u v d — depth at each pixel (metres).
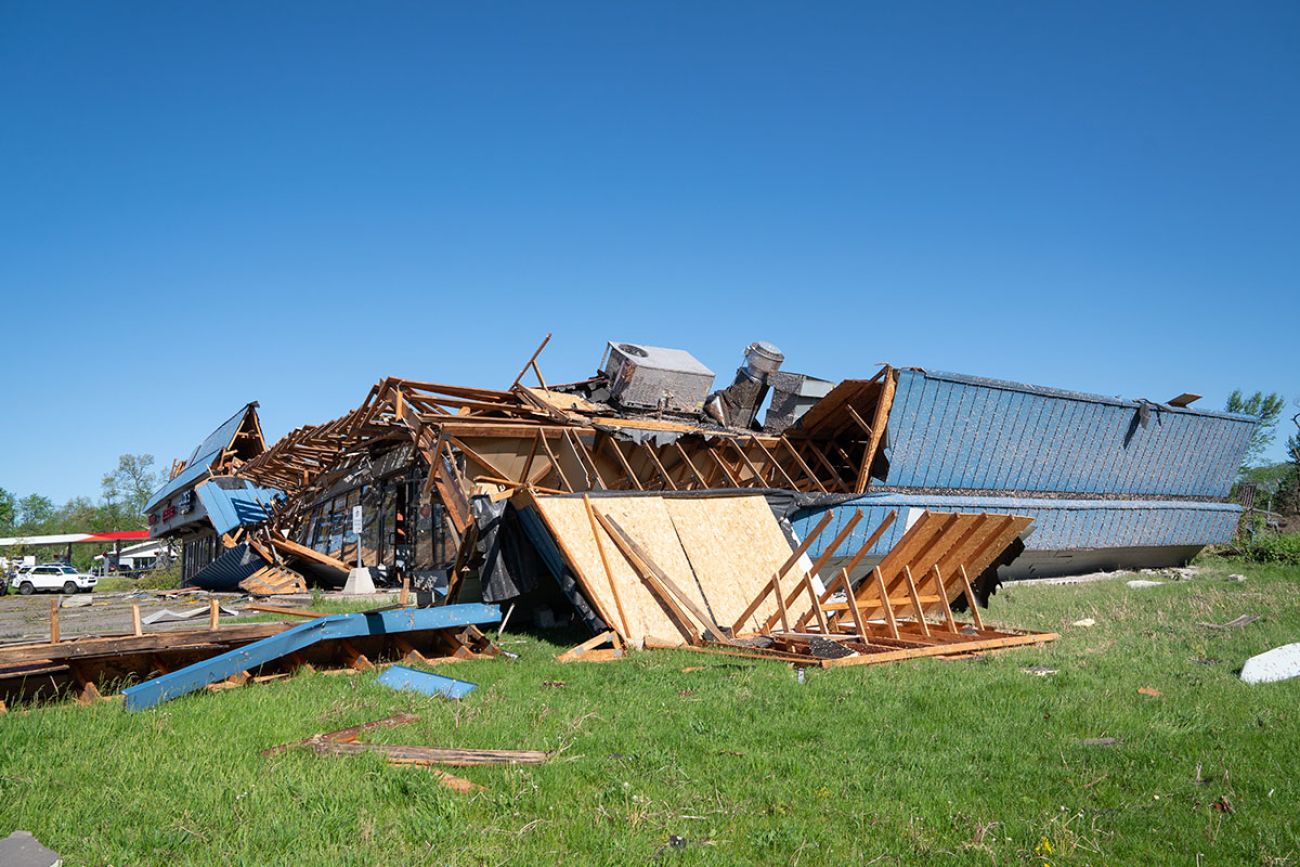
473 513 14.93
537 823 5.37
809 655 11.23
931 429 21.44
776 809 5.71
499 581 14.07
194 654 9.73
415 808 5.54
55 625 8.88
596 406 20.53
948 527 13.55
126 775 6.01
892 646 12.14
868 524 20.23
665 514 14.52
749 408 22.81
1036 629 14.89
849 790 6.12
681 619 12.84
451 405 19.08
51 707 8.17
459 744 6.98
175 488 33.91
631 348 21.77
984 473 23.41
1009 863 4.96
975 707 8.41
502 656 11.52
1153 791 6.09
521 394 19.58
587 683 9.66
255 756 6.54
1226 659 11.27
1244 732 7.46
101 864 4.68
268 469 26.92
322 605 17.77
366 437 20.12
